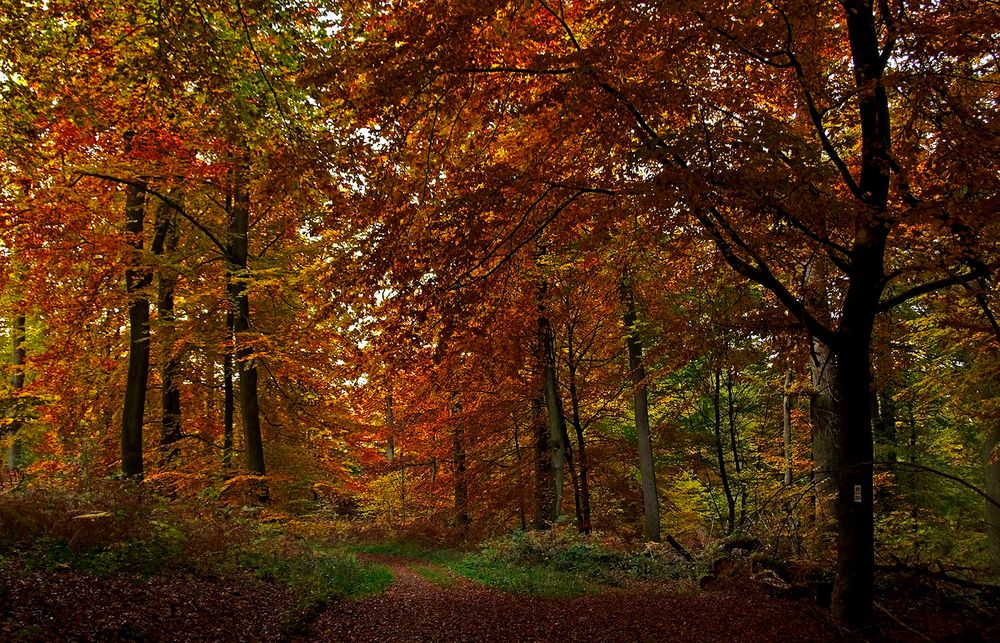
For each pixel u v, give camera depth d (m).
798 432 19.67
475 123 8.89
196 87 9.32
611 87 7.32
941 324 11.23
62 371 17.33
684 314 12.17
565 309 16.88
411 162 8.95
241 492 15.82
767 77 8.50
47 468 17.19
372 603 10.22
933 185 7.82
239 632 7.36
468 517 22.95
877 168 7.80
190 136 12.19
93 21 8.58
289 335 15.45
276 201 9.71
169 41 8.38
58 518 8.63
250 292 16.11
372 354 9.96
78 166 12.39
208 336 16.34
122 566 8.27
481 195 8.25
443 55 7.44
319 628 8.37
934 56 7.15
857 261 7.97
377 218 8.70
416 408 21.44
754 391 23.27
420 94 8.00
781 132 6.79
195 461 17.75
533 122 8.69
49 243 13.18
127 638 6.28
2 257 13.52
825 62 8.57
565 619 8.99
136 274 15.42
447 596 11.06
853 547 8.02
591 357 20.64
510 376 17.28
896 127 8.96
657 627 8.29
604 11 7.26
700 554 12.96
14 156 10.10
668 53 7.18
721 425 25.58
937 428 19.33
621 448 20.89
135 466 14.48
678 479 22.67
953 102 6.93
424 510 26.73
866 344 8.20
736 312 10.45
